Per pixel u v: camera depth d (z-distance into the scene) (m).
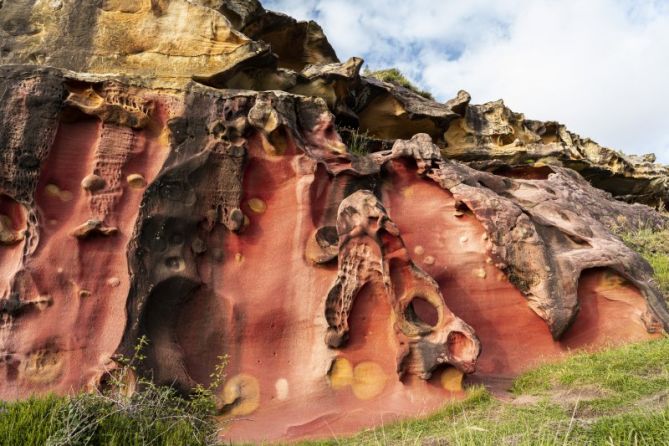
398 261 8.27
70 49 10.14
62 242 8.25
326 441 6.93
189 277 8.23
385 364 8.09
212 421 6.64
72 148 8.85
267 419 7.69
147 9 10.47
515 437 5.40
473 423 6.39
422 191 10.41
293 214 9.21
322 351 8.20
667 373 7.01
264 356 8.29
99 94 9.16
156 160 9.06
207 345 8.15
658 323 9.22
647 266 9.98
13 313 7.70
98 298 8.04
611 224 13.18
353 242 8.42
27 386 7.38
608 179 18.47
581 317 9.42
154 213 8.35
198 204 8.73
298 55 14.12
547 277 9.31
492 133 16.20
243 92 9.71
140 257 8.04
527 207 10.79
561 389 7.31
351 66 12.18
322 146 9.96
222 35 10.33
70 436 4.72
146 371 7.43
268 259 8.91
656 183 19.05
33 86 8.75
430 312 8.66
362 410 7.70
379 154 10.70
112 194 8.66
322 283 8.74
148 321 7.80
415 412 7.47
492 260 9.55
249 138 9.39
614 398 6.48
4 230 8.16
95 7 10.45
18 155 8.34
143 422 5.40
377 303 8.37
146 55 10.21
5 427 4.79
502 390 8.03
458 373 7.85
